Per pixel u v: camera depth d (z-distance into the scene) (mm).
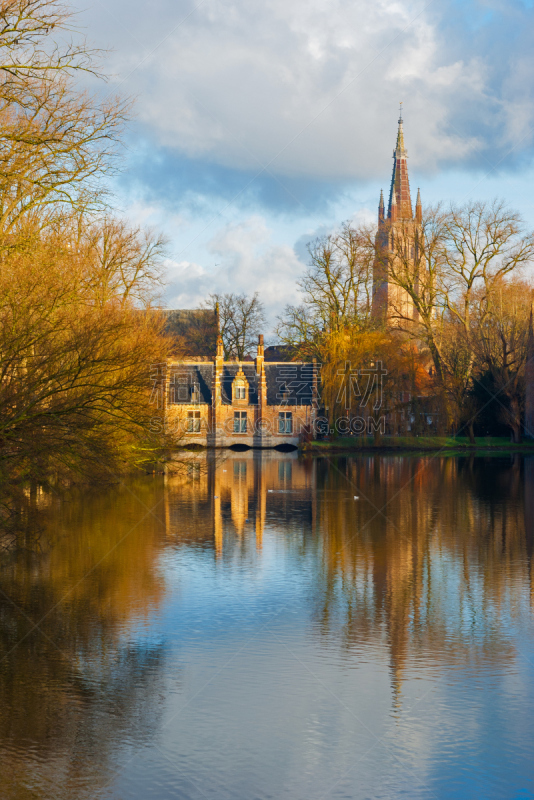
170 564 22953
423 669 14430
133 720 12320
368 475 53281
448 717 12445
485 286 77125
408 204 148125
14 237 22000
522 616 17766
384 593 19766
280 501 38281
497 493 41438
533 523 30938
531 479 49344
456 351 82312
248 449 90000
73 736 11797
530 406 87812
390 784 10508
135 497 39781
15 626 16875
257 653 15266
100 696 13227
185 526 30016
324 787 10398
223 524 30625
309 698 13148
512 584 20672
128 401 23156
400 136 147500
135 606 18422
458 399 78938
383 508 35531
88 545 25812
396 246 77750
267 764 11000
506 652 15367
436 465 61781
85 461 23250
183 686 13625
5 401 19969
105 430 24062
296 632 16562
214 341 100938
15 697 13125
